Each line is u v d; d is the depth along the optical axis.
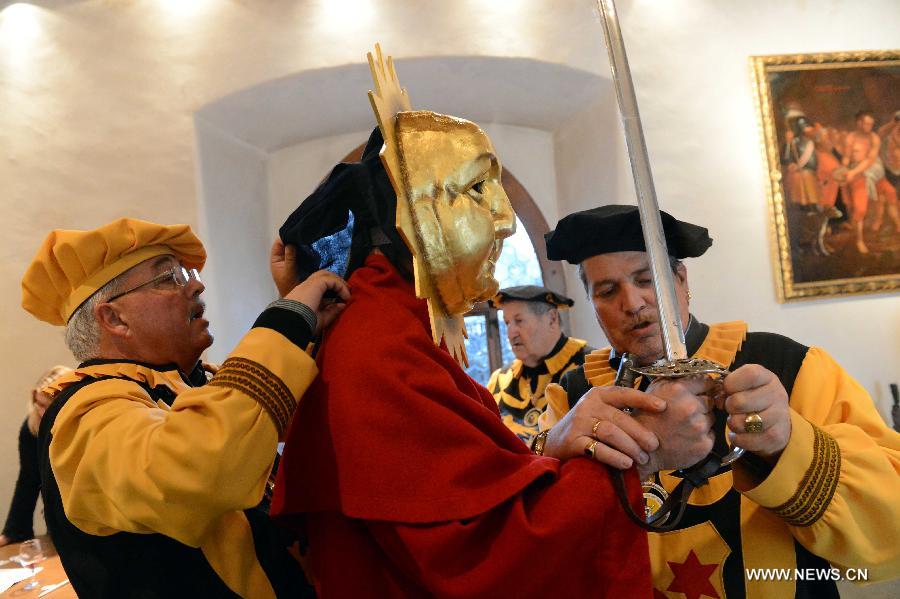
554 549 0.72
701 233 1.15
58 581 1.68
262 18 3.41
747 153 3.42
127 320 1.13
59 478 0.92
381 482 0.75
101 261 1.13
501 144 4.20
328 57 3.38
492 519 0.75
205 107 3.41
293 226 0.92
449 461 0.76
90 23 3.39
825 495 0.88
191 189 3.35
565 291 4.12
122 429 0.87
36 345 3.25
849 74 3.42
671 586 1.05
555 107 3.88
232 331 3.54
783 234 3.36
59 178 3.30
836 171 3.39
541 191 4.23
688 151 3.39
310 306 0.85
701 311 3.32
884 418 3.34
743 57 3.46
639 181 0.72
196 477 0.76
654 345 1.14
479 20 3.40
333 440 0.78
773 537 1.03
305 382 0.82
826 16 3.50
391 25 3.38
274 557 1.02
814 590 1.05
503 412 2.75
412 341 0.81
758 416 0.76
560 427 0.84
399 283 0.88
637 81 3.41
